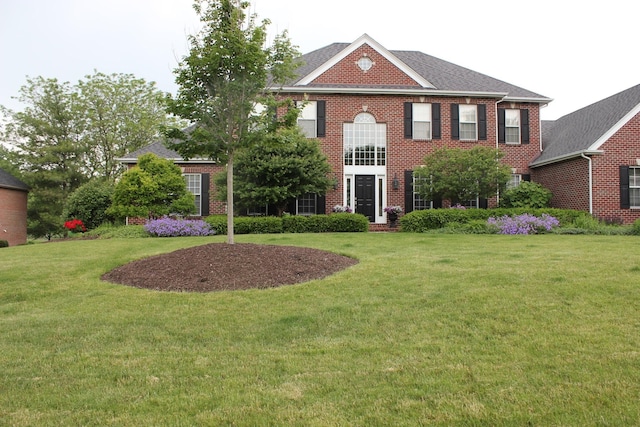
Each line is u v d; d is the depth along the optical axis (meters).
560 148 18.95
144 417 3.04
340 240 11.62
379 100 19.42
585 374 3.58
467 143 19.70
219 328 4.93
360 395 3.32
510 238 12.12
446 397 3.26
